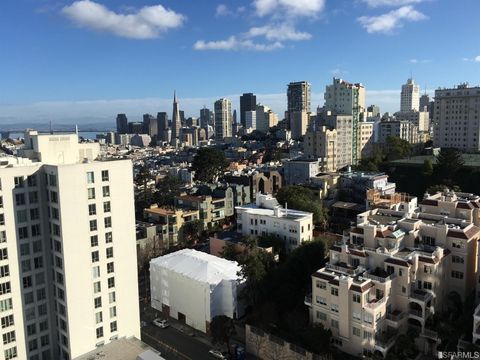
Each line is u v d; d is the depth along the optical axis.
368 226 74.75
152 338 77.62
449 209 84.69
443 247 72.88
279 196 132.12
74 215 59.28
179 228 121.31
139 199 147.88
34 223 59.72
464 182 162.25
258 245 97.38
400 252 71.50
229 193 141.75
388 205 100.94
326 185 151.25
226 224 137.88
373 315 61.66
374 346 62.03
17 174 57.69
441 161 168.88
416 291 67.38
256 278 77.25
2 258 57.25
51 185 59.00
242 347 71.44
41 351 61.97
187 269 84.19
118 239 64.19
